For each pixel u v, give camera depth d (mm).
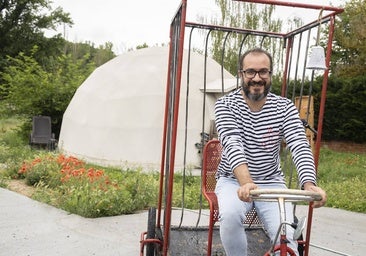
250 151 2914
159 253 3664
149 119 12383
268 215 2834
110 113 12898
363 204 7441
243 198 2408
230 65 18344
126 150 12344
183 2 2984
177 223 5910
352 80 16484
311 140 7848
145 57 13672
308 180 2615
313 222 6422
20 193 7695
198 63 13328
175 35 3422
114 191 6738
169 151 3582
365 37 19062
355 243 5461
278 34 4020
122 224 5875
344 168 11828
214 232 3943
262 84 2799
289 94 15461
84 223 5844
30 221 5836
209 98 12805
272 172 3000
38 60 37938
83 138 13320
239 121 2902
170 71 3732
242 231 2844
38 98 15766
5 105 17469
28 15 38469
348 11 20562
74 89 16203
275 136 2922
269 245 3637
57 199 6879
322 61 3207
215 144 3555
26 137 15797
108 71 14109
